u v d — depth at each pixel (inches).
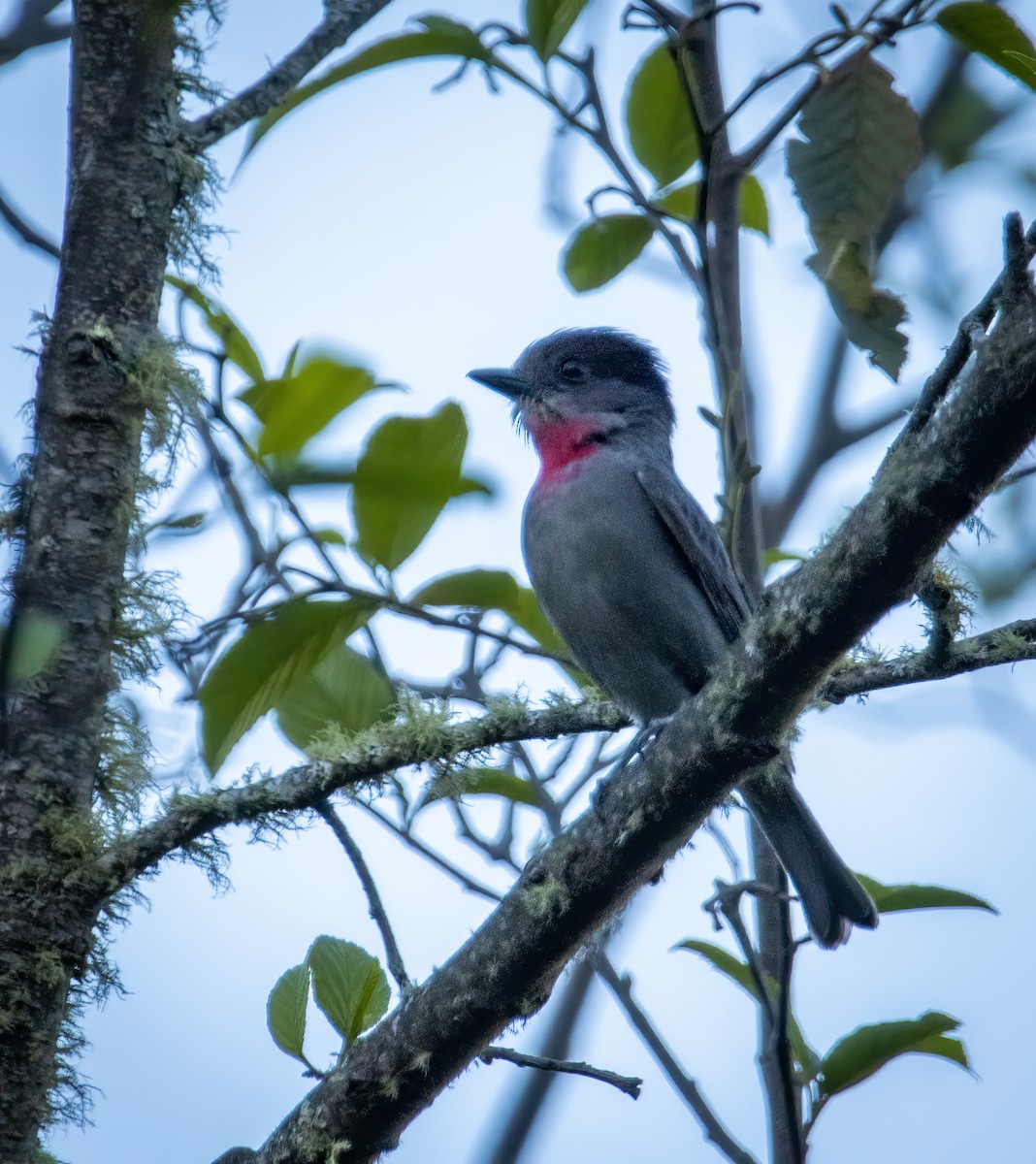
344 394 297.6
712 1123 315.0
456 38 335.9
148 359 277.7
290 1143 269.9
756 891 301.9
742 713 256.1
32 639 239.1
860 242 305.1
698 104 352.2
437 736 303.7
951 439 224.2
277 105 303.7
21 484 275.9
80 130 286.2
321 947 283.0
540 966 267.9
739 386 341.4
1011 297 216.4
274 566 308.0
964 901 360.5
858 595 239.6
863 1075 308.0
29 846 256.5
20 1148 243.8
